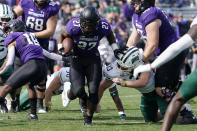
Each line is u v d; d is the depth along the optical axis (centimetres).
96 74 1888
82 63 1909
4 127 1856
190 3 6569
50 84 2362
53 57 2058
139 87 1833
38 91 2366
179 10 6347
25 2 2353
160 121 2103
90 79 1888
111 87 2130
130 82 1822
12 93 2328
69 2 5803
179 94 1366
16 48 1969
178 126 1911
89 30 1836
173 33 1912
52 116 2245
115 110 2514
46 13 2341
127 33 4916
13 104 2359
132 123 2011
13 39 1959
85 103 1931
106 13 5531
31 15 2348
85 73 1925
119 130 1792
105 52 3450
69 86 2197
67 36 1903
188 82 1348
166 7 6344
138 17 1908
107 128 1842
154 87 1889
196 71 1343
